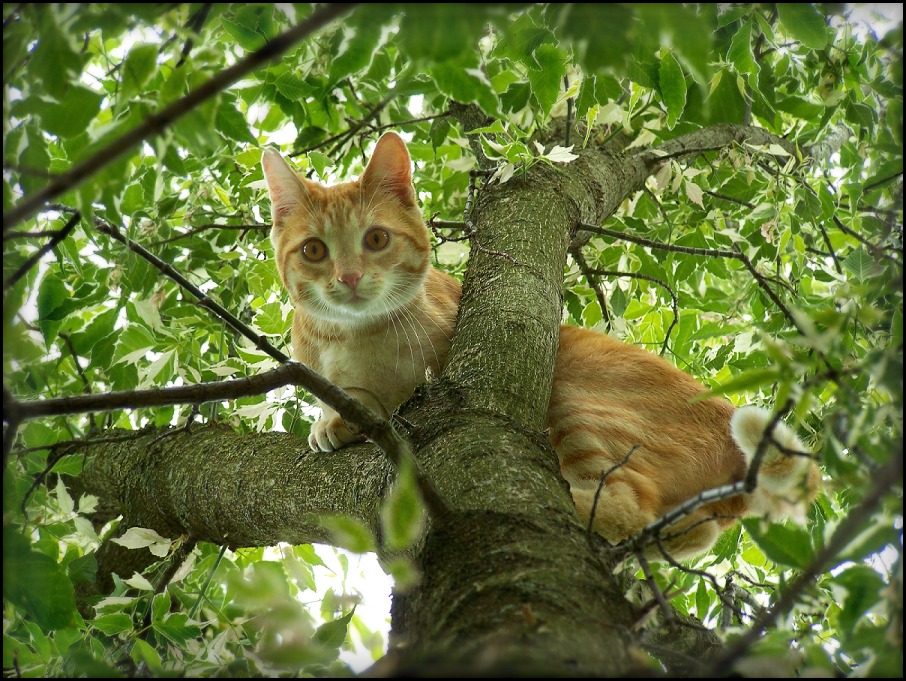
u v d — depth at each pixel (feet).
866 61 10.26
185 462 10.26
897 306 5.36
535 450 6.30
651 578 4.83
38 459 8.57
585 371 10.69
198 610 9.15
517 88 11.53
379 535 6.79
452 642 4.20
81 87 5.12
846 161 13.32
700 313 13.88
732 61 10.30
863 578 4.50
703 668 4.43
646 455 9.91
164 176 10.20
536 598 4.40
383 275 10.57
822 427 8.86
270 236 12.04
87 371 11.44
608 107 12.07
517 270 9.00
